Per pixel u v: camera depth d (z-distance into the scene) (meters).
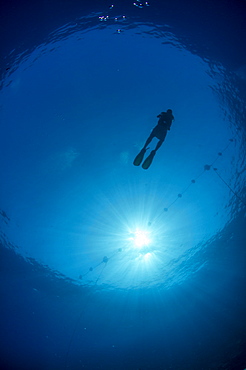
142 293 6.60
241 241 7.21
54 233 7.68
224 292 6.10
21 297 6.25
